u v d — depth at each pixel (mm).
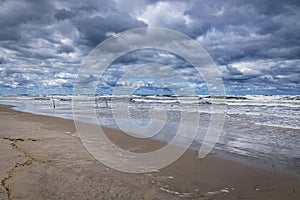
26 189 4512
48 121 15461
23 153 7098
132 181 5156
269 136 10242
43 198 4148
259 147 8305
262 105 30344
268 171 5824
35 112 22625
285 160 6691
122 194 4449
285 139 9602
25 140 9141
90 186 4770
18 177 5125
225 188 4852
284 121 14898
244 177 5473
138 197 4344
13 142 8711
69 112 22219
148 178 5371
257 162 6562
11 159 6414
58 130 11828
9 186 4629
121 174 5582
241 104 32125
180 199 4332
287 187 4859
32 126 13188
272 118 16453
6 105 36000
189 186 4961
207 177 5480
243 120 15422
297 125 13219
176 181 5223
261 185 5008
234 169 6031
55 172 5531
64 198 4176
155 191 4656
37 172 5488
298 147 8242
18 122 15000
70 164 6191
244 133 10961
